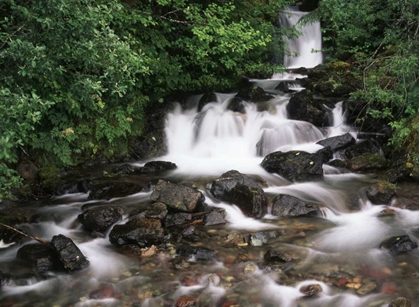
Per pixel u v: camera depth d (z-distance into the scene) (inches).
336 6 383.9
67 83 240.7
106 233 199.5
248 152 312.2
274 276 165.8
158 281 163.2
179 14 334.0
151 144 309.1
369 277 164.6
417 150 263.0
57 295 155.0
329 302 150.3
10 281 160.6
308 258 178.1
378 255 179.9
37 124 252.2
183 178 260.5
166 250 183.9
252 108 347.6
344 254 180.9
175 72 325.1
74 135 258.2
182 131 330.0
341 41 451.2
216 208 216.7
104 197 231.5
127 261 176.7
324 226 206.2
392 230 201.0
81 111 269.0
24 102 169.2
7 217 209.2
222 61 340.2
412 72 270.4
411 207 223.1
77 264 170.2
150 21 285.6
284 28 426.9
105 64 217.8
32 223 207.6
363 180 257.8
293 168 260.1
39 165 256.1
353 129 321.4
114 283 161.9
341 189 244.8
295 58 508.4
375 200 229.1
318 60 509.4
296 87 403.2
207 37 297.0
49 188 243.4
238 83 402.0
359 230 201.8
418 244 187.9
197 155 311.4
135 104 301.9
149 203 221.8
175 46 331.3
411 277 164.4
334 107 342.6
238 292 156.5
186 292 156.5
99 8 203.9
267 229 201.6
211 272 168.7
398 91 288.5
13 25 200.8
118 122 287.4
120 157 294.4
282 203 218.7
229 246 187.3
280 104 346.3
